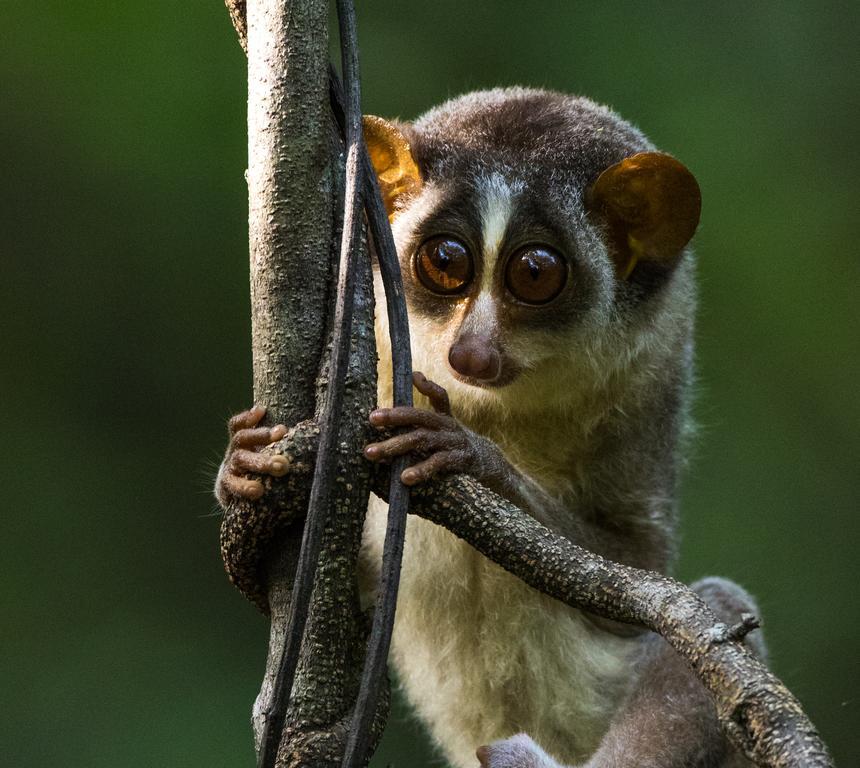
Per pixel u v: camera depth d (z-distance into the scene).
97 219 16.75
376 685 5.03
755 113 17.98
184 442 16.42
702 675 4.95
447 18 17.75
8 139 16.83
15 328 16.47
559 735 9.30
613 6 18.14
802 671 16.02
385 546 5.43
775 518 16.70
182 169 16.89
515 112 9.32
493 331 8.38
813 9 18.50
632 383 9.25
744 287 17.39
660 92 17.97
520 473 8.31
